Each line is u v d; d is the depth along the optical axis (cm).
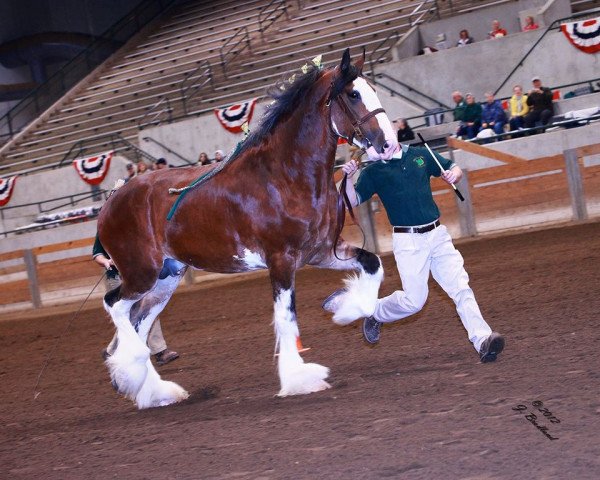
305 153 693
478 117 2077
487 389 617
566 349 716
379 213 1841
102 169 2775
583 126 1786
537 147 1811
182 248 762
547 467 442
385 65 2536
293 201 696
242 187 716
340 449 528
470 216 1775
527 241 1520
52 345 1388
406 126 2003
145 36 3859
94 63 3856
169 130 2764
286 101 702
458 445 498
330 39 3016
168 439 635
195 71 3162
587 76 2266
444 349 809
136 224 786
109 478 552
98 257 890
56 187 2920
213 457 561
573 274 1114
